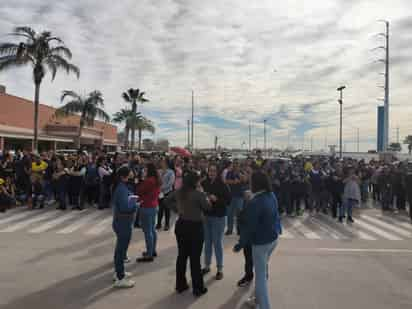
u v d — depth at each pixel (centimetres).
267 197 408
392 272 575
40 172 1147
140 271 557
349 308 435
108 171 1141
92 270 556
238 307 429
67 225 903
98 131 4959
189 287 493
